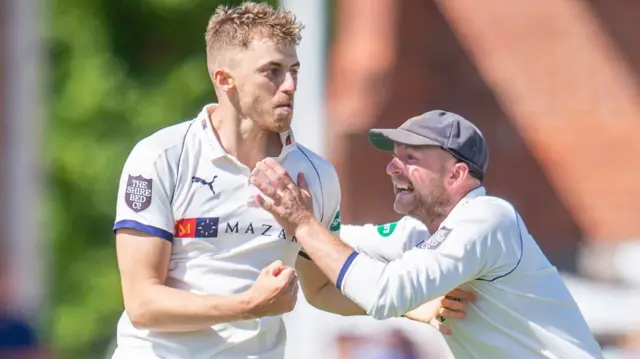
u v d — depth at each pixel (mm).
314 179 14562
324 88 31781
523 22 38594
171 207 13812
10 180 24344
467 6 38438
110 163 54500
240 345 14070
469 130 14828
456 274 14039
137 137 55125
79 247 55375
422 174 14844
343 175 36281
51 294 54281
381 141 15711
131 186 13719
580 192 38750
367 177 36281
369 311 13945
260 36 13711
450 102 38375
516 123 38812
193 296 13414
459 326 14852
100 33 55781
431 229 15234
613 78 38469
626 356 30484
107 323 55594
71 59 55156
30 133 24578
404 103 37312
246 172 13922
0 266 23906
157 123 55031
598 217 38656
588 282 34500
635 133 38406
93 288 55375
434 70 37938
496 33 38531
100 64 55125
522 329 14555
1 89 24312
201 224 13805
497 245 14227
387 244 16000
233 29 13805
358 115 36594
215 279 13922
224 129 14062
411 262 14000
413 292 13859
